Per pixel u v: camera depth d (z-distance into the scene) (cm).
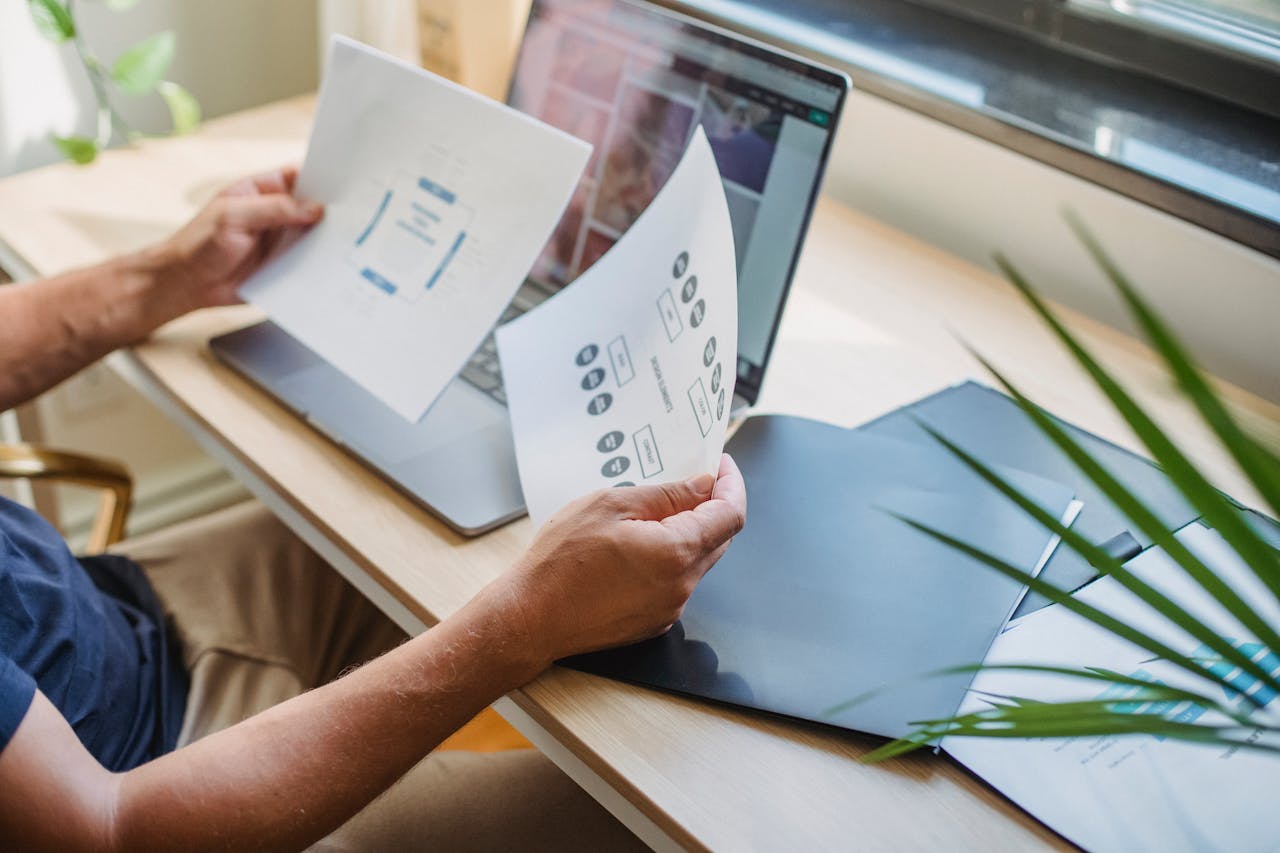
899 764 67
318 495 87
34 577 87
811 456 88
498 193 91
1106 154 112
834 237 127
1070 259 119
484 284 89
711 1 146
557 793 91
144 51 135
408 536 84
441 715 69
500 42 128
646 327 81
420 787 91
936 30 140
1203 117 121
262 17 168
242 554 114
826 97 89
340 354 94
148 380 102
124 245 116
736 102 95
